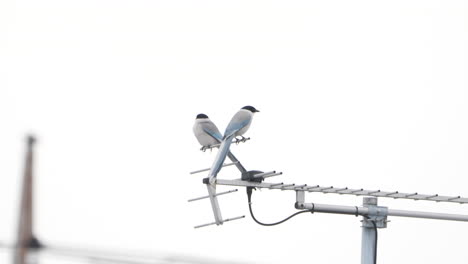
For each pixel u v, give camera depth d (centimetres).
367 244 1795
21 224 1817
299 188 1761
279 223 1748
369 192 1803
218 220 1709
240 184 1727
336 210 1777
